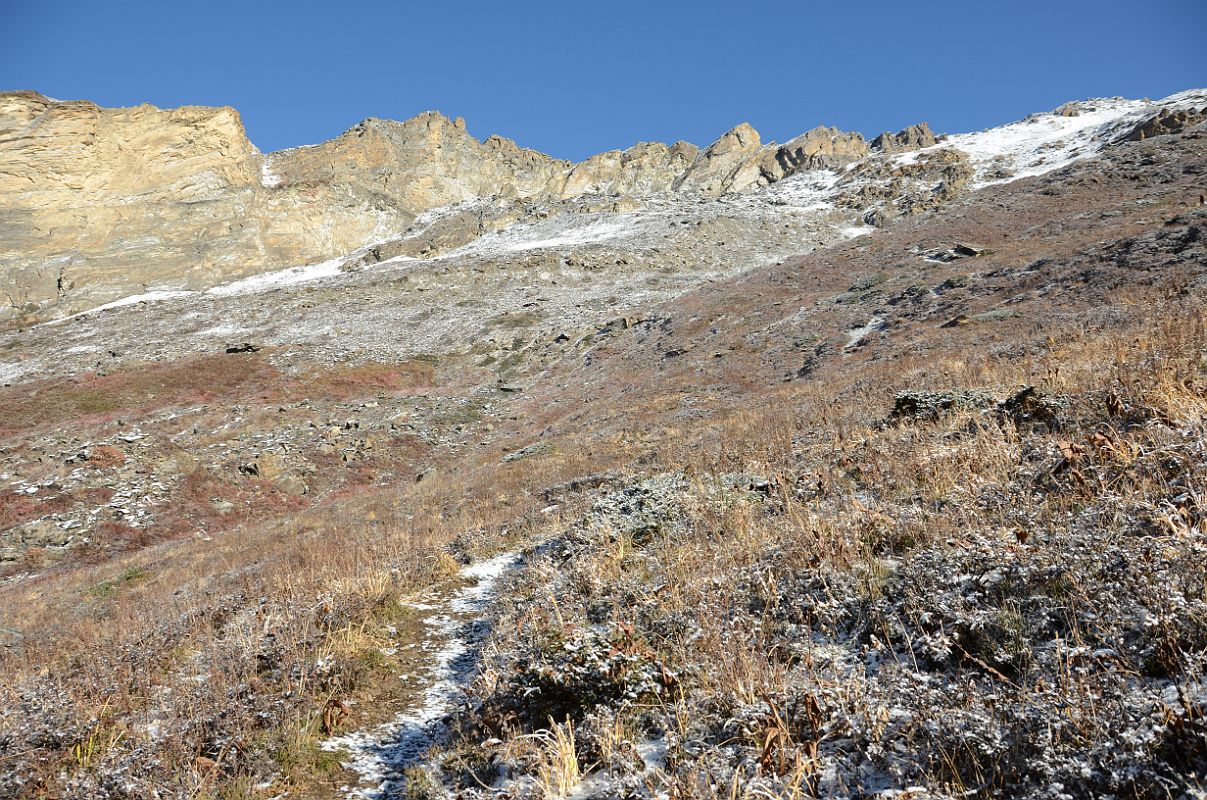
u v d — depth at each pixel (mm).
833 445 9977
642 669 4801
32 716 5254
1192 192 41375
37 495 27750
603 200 119062
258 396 44031
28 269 101875
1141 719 2863
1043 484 5859
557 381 45625
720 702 4230
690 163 166500
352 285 79688
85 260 105062
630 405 30672
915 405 10484
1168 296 16484
